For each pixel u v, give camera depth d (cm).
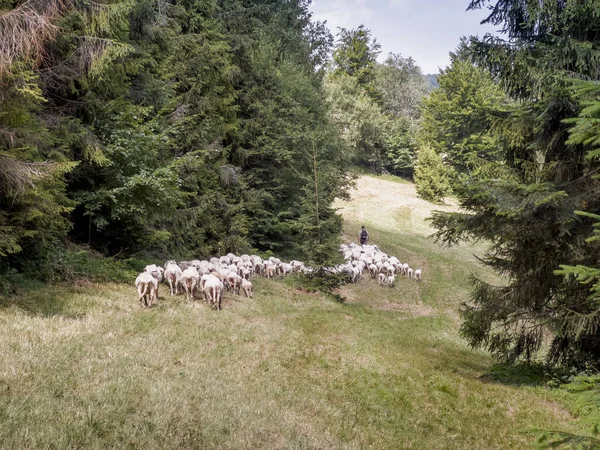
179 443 513
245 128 2375
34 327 740
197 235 1930
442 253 3312
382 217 4178
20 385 551
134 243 1488
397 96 7381
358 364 965
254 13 2691
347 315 1543
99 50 1132
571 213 816
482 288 1033
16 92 860
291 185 2447
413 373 970
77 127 1171
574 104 865
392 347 1177
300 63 3572
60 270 1095
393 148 6172
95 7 1134
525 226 890
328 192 2136
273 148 2350
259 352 927
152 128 1454
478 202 923
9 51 806
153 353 760
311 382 831
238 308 1273
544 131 952
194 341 888
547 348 1275
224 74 2153
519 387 939
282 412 664
